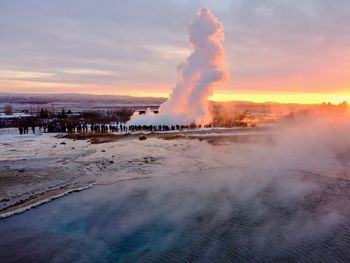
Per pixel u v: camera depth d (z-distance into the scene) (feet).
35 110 510.99
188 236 55.26
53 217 61.87
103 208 66.59
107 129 198.29
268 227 58.59
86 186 79.97
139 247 51.75
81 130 200.75
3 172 90.79
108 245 52.42
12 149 126.62
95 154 117.60
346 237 54.60
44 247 51.55
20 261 47.85
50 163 102.22
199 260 48.03
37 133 183.93
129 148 130.62
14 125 237.86
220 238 54.44
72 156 113.50
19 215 62.28
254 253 49.57
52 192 74.79
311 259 47.73
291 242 52.90
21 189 76.23
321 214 64.18
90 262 47.62
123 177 88.63
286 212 65.21
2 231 56.34
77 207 66.80
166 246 51.83
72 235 55.42
